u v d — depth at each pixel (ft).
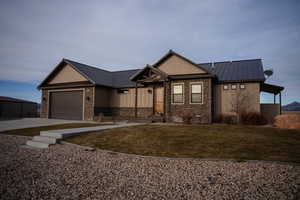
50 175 12.13
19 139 25.76
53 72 59.21
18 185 10.40
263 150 17.90
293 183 10.86
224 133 24.82
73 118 55.26
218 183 10.91
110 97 58.13
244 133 24.88
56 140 23.08
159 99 49.11
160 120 43.39
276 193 9.52
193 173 12.69
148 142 21.50
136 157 16.88
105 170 13.30
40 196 9.04
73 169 13.44
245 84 42.19
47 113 60.39
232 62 53.42
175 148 19.16
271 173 12.55
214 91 44.73
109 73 68.28
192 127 29.68
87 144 21.72
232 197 9.07
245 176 12.05
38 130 31.63
